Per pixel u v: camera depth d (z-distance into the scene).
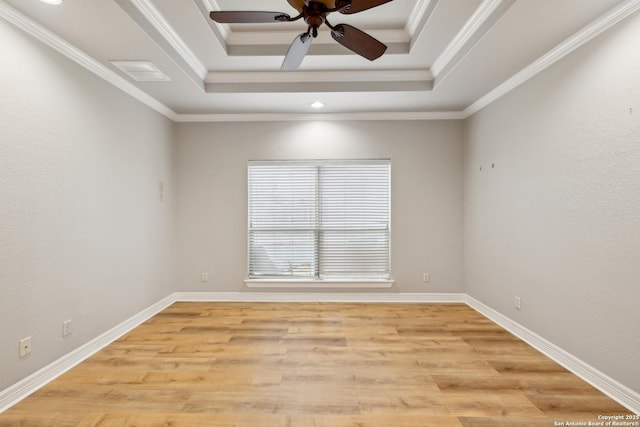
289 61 2.54
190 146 4.74
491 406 2.23
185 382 2.52
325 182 4.78
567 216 2.72
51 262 2.56
